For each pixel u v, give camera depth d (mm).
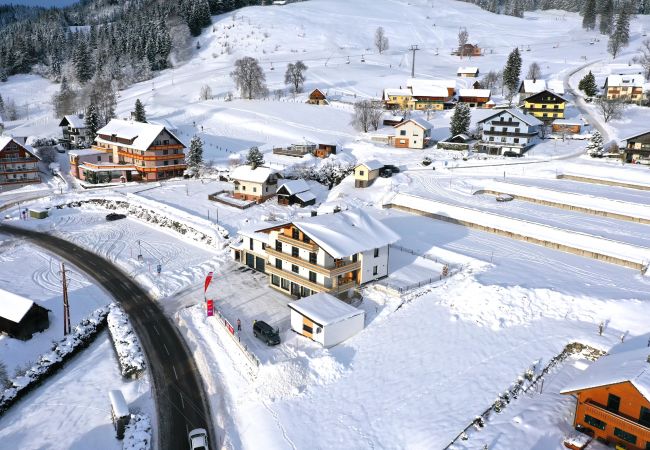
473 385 35469
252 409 35656
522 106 117625
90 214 77688
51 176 97875
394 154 94438
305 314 42594
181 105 137250
